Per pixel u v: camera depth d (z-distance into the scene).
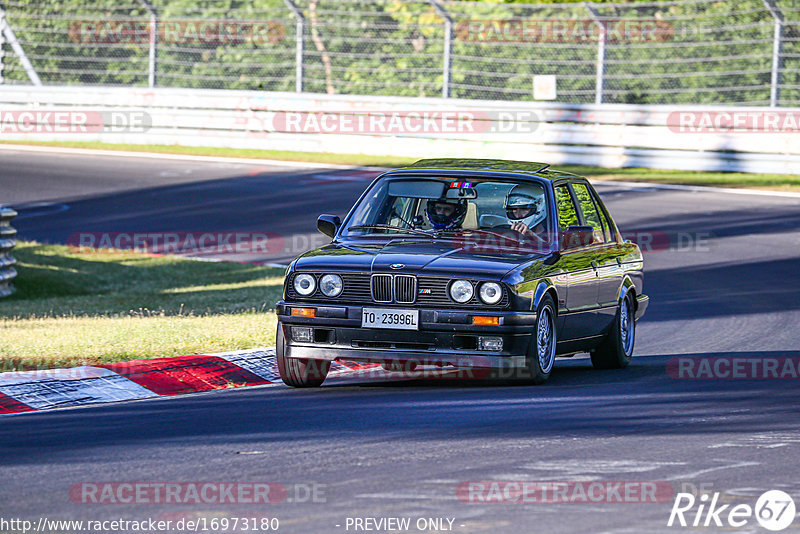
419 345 30.81
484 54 108.00
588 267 35.12
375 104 105.44
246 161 102.19
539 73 107.50
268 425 26.61
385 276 30.86
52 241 70.50
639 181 90.62
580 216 36.03
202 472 22.00
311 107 108.06
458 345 30.70
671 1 102.06
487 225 33.94
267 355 35.94
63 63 119.00
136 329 41.91
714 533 18.30
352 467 22.31
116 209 80.69
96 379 31.97
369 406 29.05
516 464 22.59
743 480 21.53
